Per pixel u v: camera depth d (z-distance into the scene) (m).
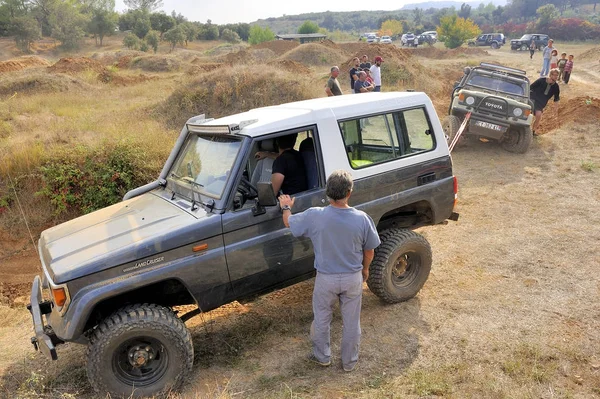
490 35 62.91
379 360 4.41
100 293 3.75
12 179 8.86
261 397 3.97
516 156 11.28
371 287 5.16
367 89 13.51
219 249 4.18
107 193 8.77
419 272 5.39
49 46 78.00
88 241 4.12
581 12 151.25
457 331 4.79
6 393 4.38
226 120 4.89
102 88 23.86
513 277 5.92
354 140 4.83
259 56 38.56
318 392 4.00
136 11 96.62
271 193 4.02
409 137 5.23
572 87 22.45
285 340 4.86
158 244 3.94
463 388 3.97
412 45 68.56
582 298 5.34
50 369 4.75
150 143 9.83
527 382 4.00
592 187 8.98
